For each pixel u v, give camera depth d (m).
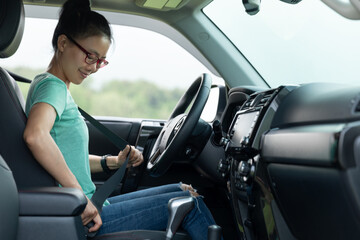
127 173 2.26
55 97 1.24
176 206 1.21
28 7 2.36
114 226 1.33
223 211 2.18
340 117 0.88
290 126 1.06
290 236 1.16
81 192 1.09
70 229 1.05
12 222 0.96
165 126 1.96
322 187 0.91
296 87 1.24
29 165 1.17
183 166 2.32
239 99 1.84
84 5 1.35
